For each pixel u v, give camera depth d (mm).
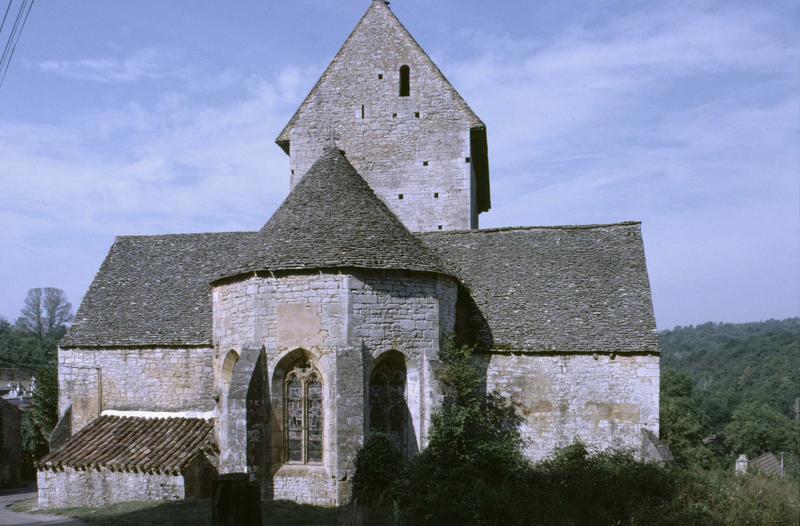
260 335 20047
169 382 25094
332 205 21281
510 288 25281
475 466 17859
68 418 25500
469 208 30750
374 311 19766
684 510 16656
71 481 22203
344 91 31797
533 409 22875
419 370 20219
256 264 20250
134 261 28953
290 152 31734
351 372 19062
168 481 21219
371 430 19844
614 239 26594
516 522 15672
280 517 17125
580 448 20375
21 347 85938
